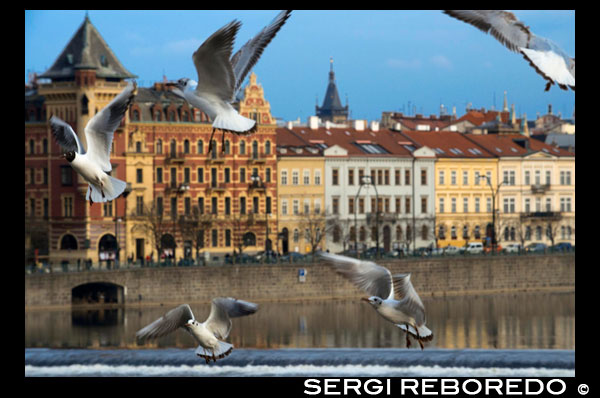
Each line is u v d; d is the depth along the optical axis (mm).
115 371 82375
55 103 149375
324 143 175000
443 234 181000
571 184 192875
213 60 23156
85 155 23047
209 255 157000
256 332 104000
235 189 163500
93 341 96062
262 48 23438
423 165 180125
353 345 93000
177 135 158250
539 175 189875
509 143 192875
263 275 134125
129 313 120750
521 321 112438
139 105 156500
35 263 142500
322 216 168000
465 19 20031
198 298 130375
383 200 176375
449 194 182375
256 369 81688
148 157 155625
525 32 19656
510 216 186875
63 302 123188
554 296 142875
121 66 151125
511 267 149750
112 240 152000
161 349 86812
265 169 166125
